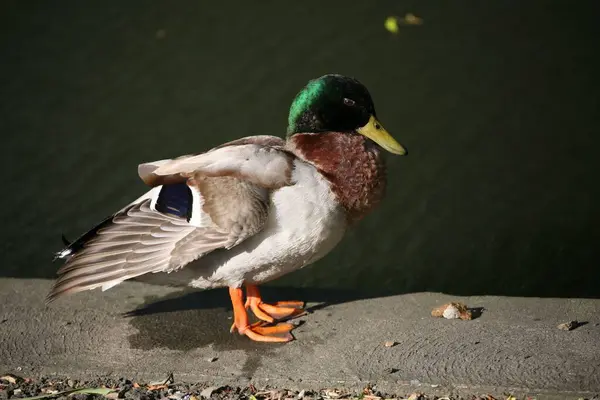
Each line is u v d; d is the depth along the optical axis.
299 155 5.90
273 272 5.87
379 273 8.70
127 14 13.72
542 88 11.62
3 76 12.16
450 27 13.10
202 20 13.53
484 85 11.71
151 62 12.50
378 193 5.95
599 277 8.36
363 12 13.60
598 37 12.72
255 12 13.73
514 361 5.42
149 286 6.77
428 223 9.30
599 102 11.27
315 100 6.10
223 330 6.05
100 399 5.16
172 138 10.85
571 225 9.12
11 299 6.49
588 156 10.23
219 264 5.77
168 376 5.46
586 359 5.40
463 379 5.27
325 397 5.22
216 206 5.50
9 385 5.36
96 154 10.62
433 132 10.78
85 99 11.71
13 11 13.77
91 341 5.90
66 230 9.34
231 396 5.24
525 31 12.96
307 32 13.10
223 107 11.44
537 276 8.45
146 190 9.97
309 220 5.62
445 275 8.59
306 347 5.77
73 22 13.48
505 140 10.59
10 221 9.51
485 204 9.52
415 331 5.89
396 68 12.12
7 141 10.85
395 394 5.25
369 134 6.17
